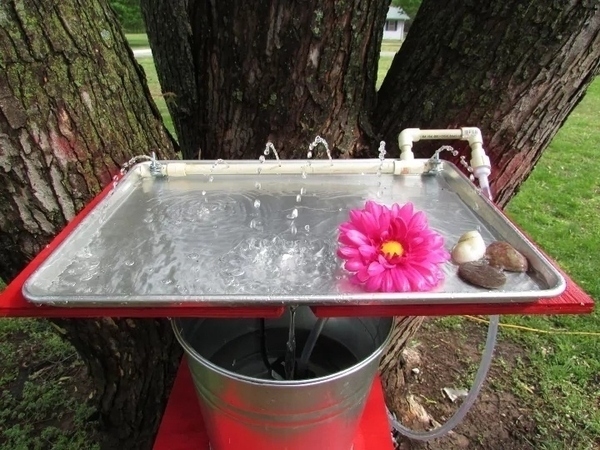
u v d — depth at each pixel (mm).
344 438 557
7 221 619
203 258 494
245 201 611
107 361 760
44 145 593
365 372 498
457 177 634
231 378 458
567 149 2361
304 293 424
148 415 829
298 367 587
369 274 421
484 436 955
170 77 820
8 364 1111
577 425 974
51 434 944
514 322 1233
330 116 727
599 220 1709
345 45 679
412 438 854
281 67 693
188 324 552
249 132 759
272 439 513
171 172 662
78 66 602
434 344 1166
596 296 1328
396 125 736
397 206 495
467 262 456
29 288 411
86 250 506
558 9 583
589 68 637
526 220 1697
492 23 629
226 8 688
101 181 645
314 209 590
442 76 685
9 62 555
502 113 657
